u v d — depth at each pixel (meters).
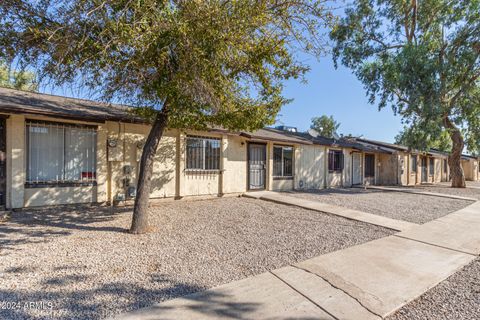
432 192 13.88
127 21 3.79
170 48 4.21
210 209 7.90
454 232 5.92
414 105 14.55
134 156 8.29
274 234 5.47
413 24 16.94
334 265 3.96
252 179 11.62
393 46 17.80
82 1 3.64
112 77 4.77
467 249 4.83
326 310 2.80
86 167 7.50
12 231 5.11
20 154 6.48
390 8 17.14
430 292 3.29
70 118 6.95
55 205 6.99
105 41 3.92
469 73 15.17
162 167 8.84
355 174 17.41
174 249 4.43
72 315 2.57
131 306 2.75
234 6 4.26
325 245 4.86
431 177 24.56
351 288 3.28
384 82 15.88
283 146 12.91
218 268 3.74
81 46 3.92
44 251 4.14
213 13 4.02
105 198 7.75
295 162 13.32
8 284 3.10
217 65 4.52
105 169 7.75
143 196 5.35
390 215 7.60
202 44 4.18
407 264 4.09
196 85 4.53
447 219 7.24
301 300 2.97
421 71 13.99
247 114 5.93
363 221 6.67
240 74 5.27
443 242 5.20
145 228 5.34
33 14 4.02
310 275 3.59
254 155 11.74
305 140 13.91
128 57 4.19
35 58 4.44
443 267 4.01
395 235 5.60
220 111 5.64
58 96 8.87
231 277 3.48
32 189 6.68
